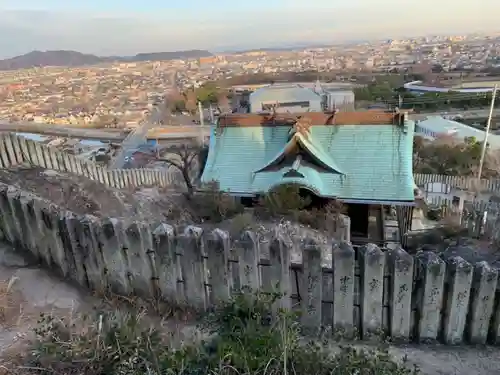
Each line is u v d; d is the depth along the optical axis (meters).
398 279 9.64
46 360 7.12
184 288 10.95
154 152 67.69
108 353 6.99
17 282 11.21
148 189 27.19
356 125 26.58
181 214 21.80
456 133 63.81
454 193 32.81
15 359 7.62
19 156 20.53
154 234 10.74
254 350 6.69
